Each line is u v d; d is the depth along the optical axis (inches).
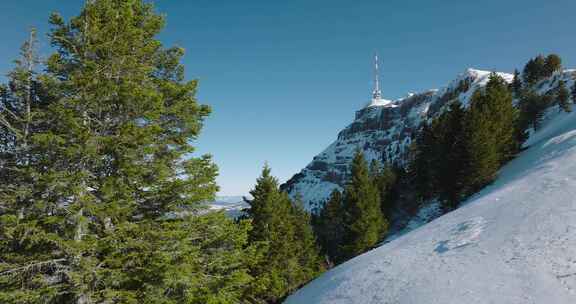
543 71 3799.2
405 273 541.6
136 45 429.7
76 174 353.7
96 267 366.9
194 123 464.1
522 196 730.2
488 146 1331.2
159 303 382.3
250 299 841.5
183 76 498.9
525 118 2410.2
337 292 605.3
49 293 344.2
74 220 372.8
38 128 400.2
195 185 440.8
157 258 382.0
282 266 987.9
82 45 403.2
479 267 461.4
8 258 352.2
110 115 424.8
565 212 541.6
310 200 6245.1
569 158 974.4
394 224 1833.2
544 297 343.6
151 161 435.8
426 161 1831.9
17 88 389.4
